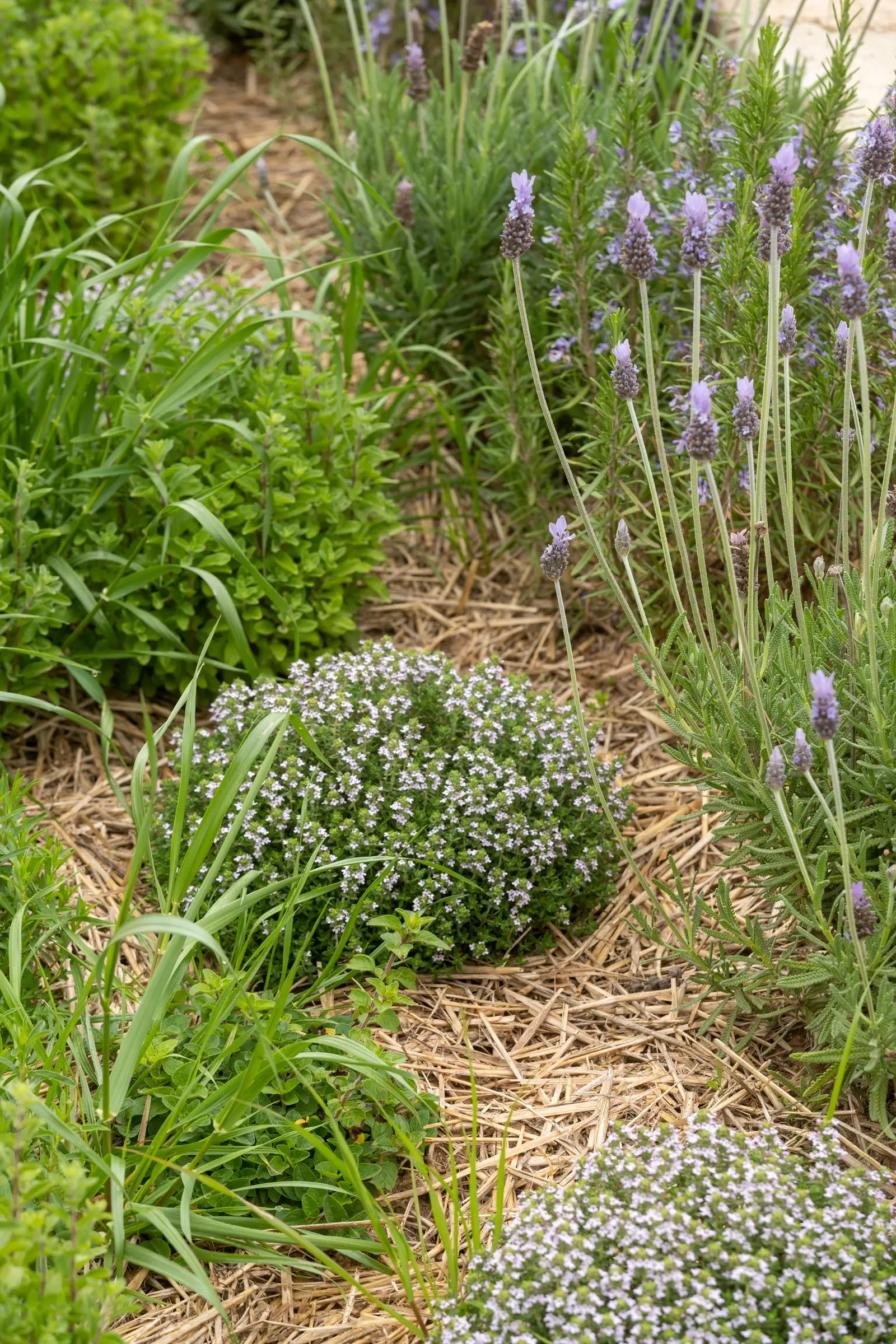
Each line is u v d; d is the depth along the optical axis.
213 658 3.94
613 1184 2.31
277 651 3.88
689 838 3.48
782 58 5.21
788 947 2.89
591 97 4.88
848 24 3.71
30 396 3.95
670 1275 2.04
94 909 3.27
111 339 3.94
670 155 4.15
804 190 3.38
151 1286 2.44
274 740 3.17
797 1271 2.05
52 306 4.10
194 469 3.74
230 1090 2.44
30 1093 2.00
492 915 3.12
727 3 5.84
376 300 4.74
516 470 4.29
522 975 3.12
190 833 3.17
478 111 5.10
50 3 5.91
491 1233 2.48
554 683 4.09
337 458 4.06
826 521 3.63
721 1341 1.95
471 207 4.45
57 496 3.85
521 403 4.09
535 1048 2.92
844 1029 2.47
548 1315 2.05
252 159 3.84
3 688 3.69
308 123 6.95
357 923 3.03
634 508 3.75
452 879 3.03
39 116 5.45
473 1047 2.93
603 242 3.86
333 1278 2.45
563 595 4.30
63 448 3.92
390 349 4.32
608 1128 2.69
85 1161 2.39
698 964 2.79
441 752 3.21
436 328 4.69
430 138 4.93
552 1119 2.73
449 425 4.30
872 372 3.44
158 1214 2.30
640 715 3.92
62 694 3.95
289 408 3.99
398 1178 2.62
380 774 3.17
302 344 5.30
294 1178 2.53
